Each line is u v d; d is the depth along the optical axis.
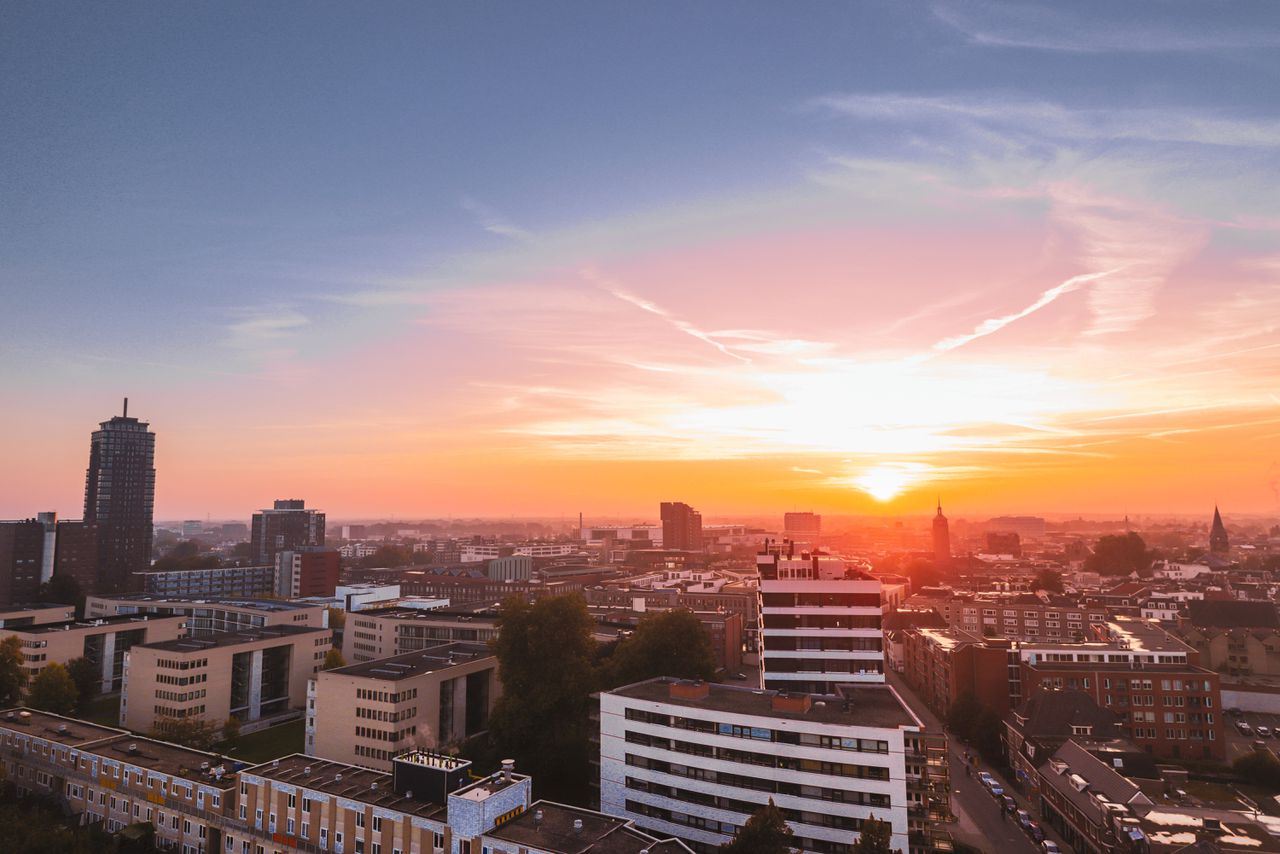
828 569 172.50
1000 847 127.31
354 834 96.88
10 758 133.12
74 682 198.75
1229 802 142.88
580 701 152.12
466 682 174.50
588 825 92.50
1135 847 107.81
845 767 106.44
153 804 113.88
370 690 156.88
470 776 100.50
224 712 188.00
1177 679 178.75
